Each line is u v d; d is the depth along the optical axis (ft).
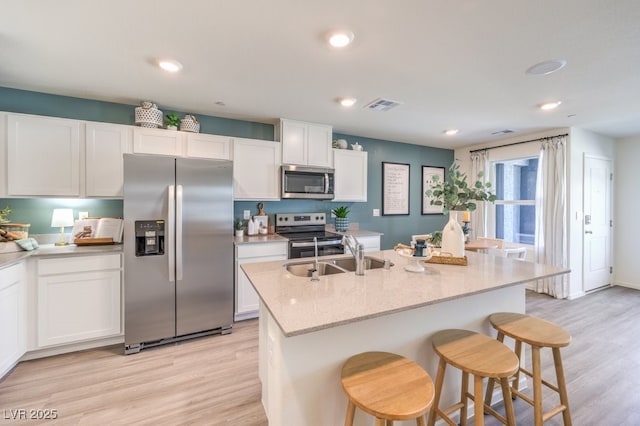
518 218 14.74
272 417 4.45
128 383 6.59
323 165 12.02
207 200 8.86
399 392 3.58
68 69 7.16
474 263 6.76
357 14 5.05
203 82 7.93
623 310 11.20
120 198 8.92
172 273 8.32
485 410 5.32
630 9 4.85
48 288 7.43
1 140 7.64
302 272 6.79
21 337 7.08
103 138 8.68
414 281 5.30
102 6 4.86
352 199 12.94
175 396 6.17
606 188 14.02
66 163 8.27
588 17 5.09
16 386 6.41
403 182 15.71
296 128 11.45
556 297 12.66
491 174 15.53
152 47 6.17
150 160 8.13
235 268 9.82
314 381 4.30
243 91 8.54
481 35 5.67
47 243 8.81
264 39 5.85
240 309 9.87
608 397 6.22
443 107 9.86
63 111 8.91
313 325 3.47
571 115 10.71
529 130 12.90
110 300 8.05
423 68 7.06
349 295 4.53
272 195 11.18
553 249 12.75
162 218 8.30
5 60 6.71
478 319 5.89
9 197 7.73
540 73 7.27
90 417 5.53
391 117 11.01
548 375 7.04
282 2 4.75
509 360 4.28
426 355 5.27
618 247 14.56
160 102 9.50
